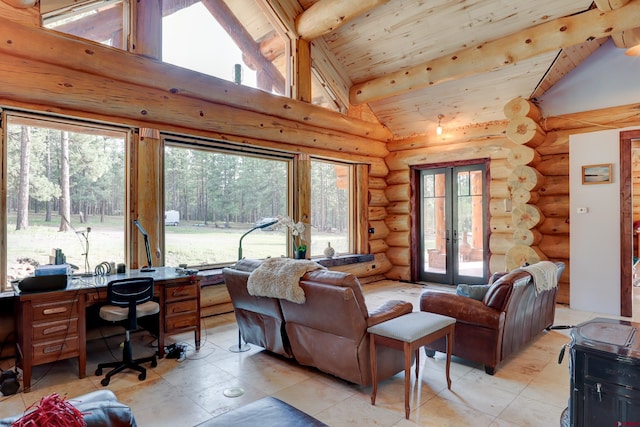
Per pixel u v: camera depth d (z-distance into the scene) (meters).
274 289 2.95
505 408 2.62
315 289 2.72
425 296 3.48
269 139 5.45
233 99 4.92
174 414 2.54
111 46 3.96
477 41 5.00
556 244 5.49
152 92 4.23
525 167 5.25
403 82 5.80
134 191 4.25
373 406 2.64
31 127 3.76
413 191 7.26
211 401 2.72
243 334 3.71
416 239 7.27
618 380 1.58
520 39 4.58
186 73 4.48
